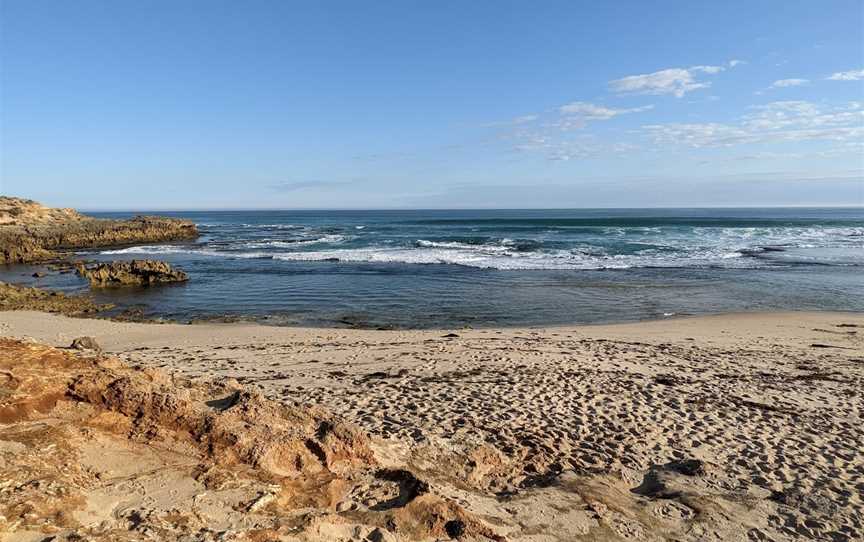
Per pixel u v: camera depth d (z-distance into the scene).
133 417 4.43
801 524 4.88
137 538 2.96
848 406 8.25
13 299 19.17
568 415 7.46
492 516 4.42
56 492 3.21
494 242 41.72
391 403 7.80
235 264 30.70
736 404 8.18
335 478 4.36
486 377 9.49
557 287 22.44
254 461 4.21
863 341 13.64
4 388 4.11
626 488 5.41
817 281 23.52
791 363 11.14
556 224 69.62
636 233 50.03
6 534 2.72
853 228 56.94
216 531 3.20
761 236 46.09
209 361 10.81
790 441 6.78
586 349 12.20
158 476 3.78
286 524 3.48
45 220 54.88
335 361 10.88
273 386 8.83
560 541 4.23
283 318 17.34
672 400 8.29
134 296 21.58
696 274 25.47
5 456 3.40
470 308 18.69
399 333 14.41
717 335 14.33
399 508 4.06
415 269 27.75
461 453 5.73
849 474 5.91
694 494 5.30
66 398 4.37
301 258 33.06
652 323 16.14
